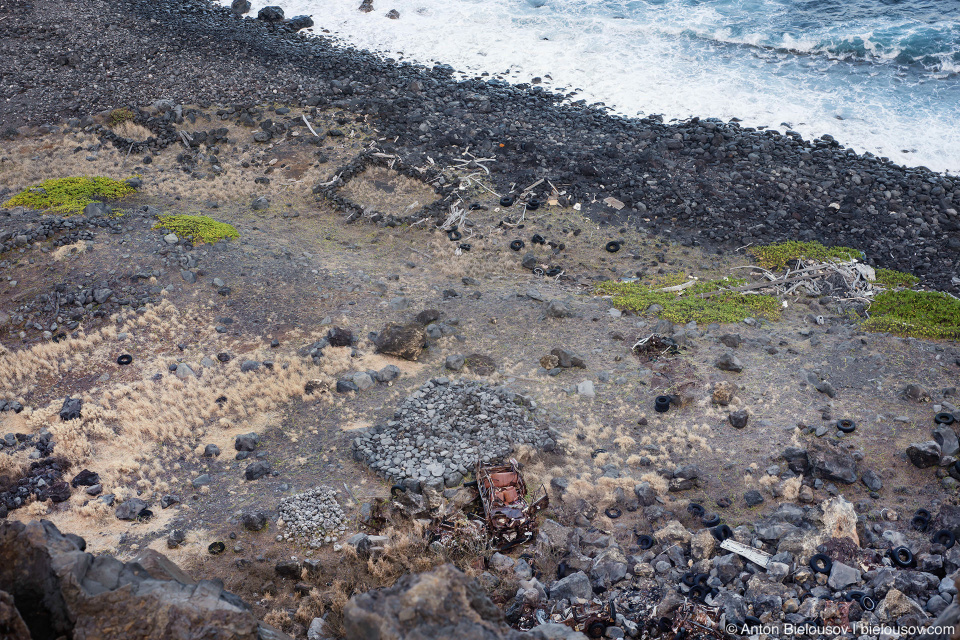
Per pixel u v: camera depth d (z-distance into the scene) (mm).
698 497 20297
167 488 20688
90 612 11617
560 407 24469
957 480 19688
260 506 20047
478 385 25141
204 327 28672
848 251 34031
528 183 39875
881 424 22156
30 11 59406
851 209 36969
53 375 25844
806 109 46156
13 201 36250
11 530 11570
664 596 16250
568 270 34094
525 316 29859
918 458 20188
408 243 36156
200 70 50906
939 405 22766
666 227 36875
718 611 15570
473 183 40125
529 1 61938
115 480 20969
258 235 35375
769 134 43188
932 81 47781
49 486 20578
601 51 54469
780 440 22016
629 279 33188
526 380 25969
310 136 44000
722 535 18297
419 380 25984
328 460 22000
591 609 15789
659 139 42781
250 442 22562
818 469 20391
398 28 58938
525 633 11984
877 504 19266
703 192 38656
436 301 30969
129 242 33062
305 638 15734
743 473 21000
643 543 18406
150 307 29375
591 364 26781
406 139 43594
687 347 27391
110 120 44875
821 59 51406
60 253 31828
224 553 18359
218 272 31844
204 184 39906
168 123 44625
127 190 38375
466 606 11344
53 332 28062
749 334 28094
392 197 39469
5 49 53625
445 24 59375
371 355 27328
